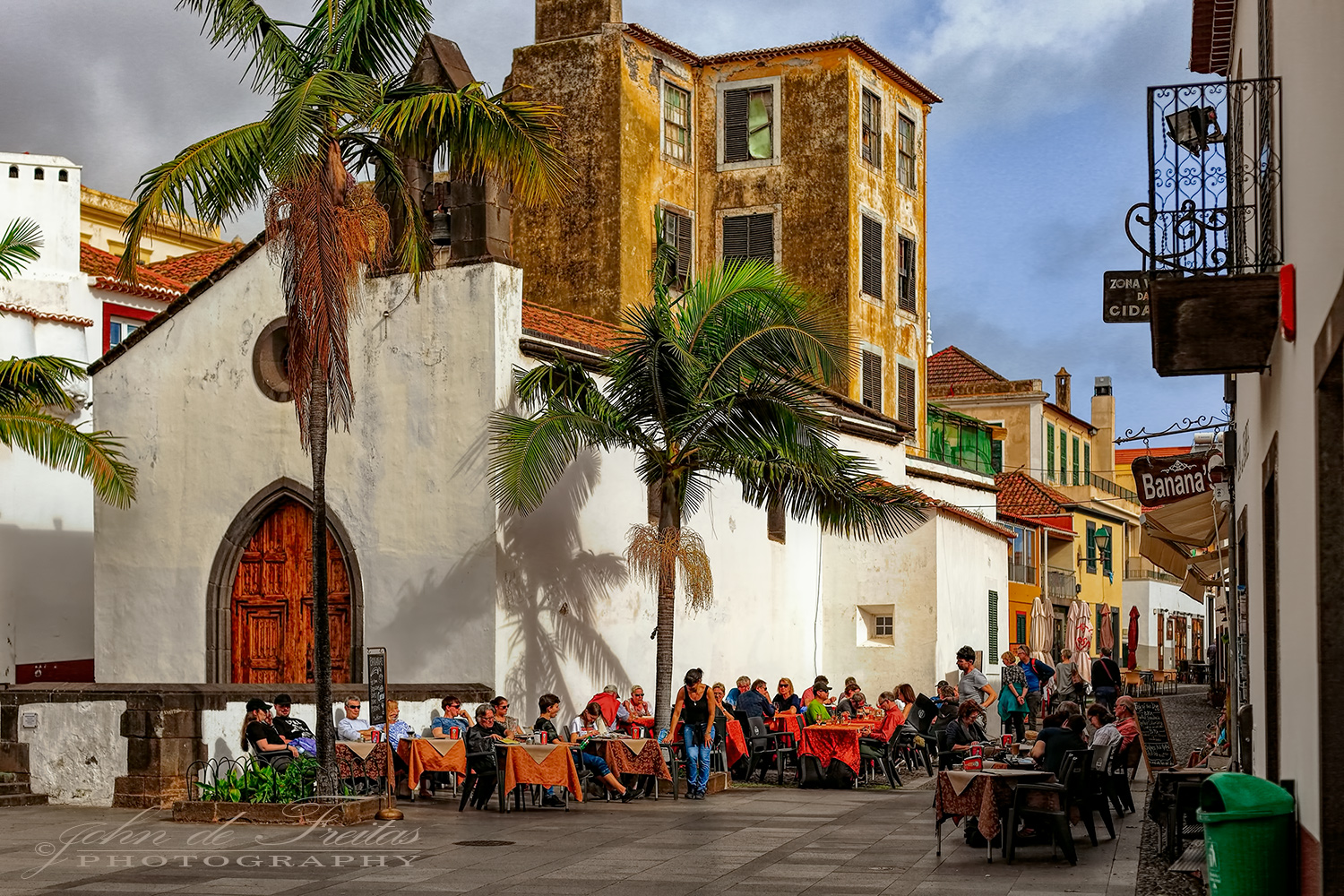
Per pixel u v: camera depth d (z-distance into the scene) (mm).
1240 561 15633
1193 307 9352
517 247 35844
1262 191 9695
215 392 23000
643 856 13188
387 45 16375
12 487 26672
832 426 24766
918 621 29078
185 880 11734
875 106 38500
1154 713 19609
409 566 21047
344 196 15648
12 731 17656
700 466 19922
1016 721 24734
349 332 21844
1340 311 6219
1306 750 7664
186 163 15617
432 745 17156
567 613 21609
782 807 17438
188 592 22859
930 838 14602
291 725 16984
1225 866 7992
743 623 26375
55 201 28094
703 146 37812
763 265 19938
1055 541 54125
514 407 20844
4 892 11148
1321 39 6875
